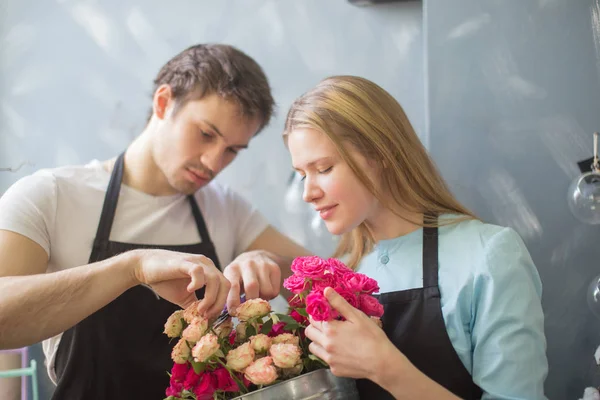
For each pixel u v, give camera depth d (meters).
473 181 2.05
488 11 2.05
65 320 1.46
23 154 2.77
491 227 1.43
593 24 1.98
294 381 1.16
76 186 1.84
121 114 2.69
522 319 1.29
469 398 1.33
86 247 1.80
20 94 2.78
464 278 1.36
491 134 2.05
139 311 1.79
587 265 1.97
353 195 1.38
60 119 2.74
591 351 1.96
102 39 2.72
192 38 2.63
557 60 2.00
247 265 1.60
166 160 1.84
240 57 1.86
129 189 1.91
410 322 1.38
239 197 2.16
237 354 1.18
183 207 1.98
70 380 1.73
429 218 1.49
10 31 2.79
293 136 1.43
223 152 1.83
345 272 1.28
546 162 2.01
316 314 1.18
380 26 2.42
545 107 2.01
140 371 1.77
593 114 1.98
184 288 1.50
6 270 1.62
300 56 2.51
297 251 2.12
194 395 1.22
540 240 2.01
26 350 2.51
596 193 1.81
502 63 2.04
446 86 2.08
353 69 2.45
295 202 2.48
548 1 2.01
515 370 1.25
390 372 1.17
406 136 1.50
